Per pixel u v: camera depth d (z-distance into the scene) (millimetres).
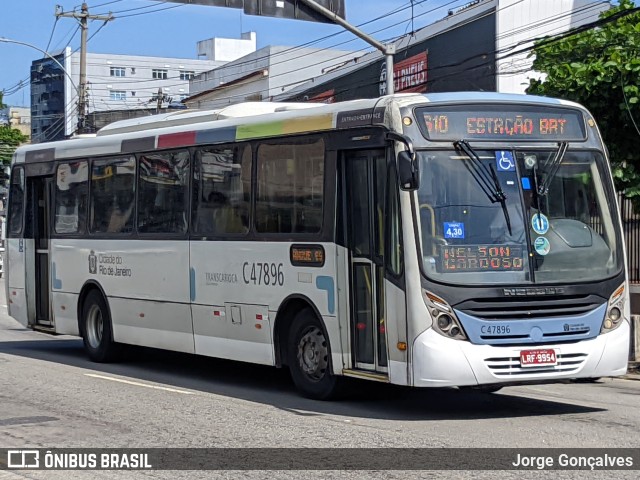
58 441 9258
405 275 9797
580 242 10312
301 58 47812
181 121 13969
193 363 15453
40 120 113750
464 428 9672
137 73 118750
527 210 10156
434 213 9883
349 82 36625
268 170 11914
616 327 10328
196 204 13164
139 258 14289
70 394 12133
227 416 10484
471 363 9656
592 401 11664
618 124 15031
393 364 9969
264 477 7734
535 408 11031
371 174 10445
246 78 48469
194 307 13172
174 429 9773
